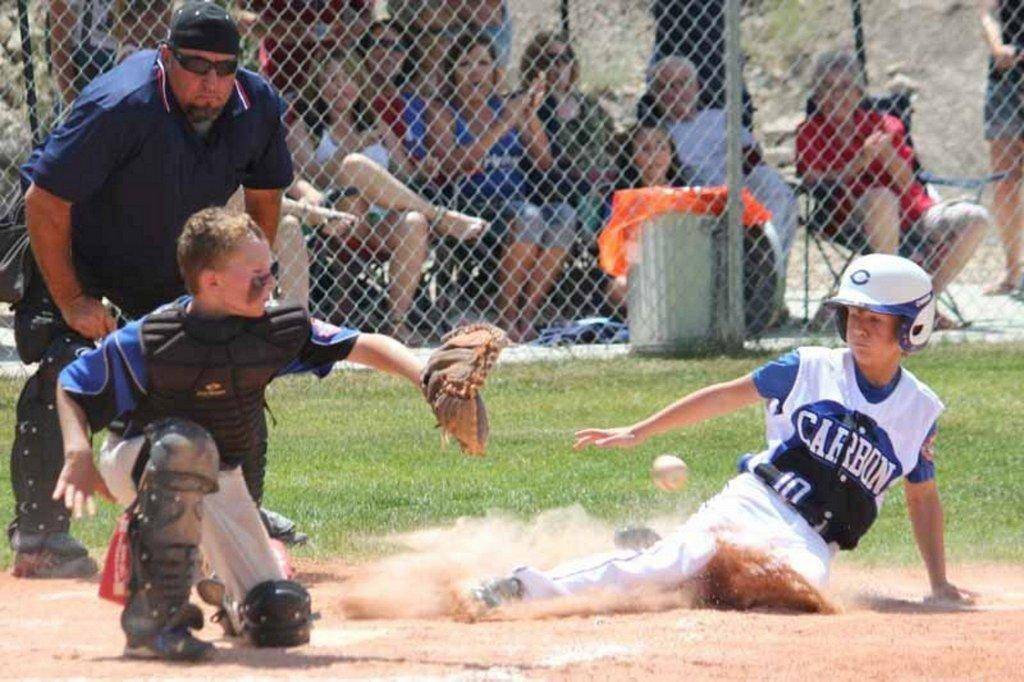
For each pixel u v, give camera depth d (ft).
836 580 56.54
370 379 108.58
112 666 38.45
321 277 109.40
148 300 55.83
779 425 51.37
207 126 53.67
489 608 47.34
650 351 114.93
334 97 110.11
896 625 45.85
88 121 51.85
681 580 49.62
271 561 43.16
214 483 39.24
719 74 121.49
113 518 69.05
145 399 41.22
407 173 113.09
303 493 73.56
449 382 43.14
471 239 111.45
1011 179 135.54
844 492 50.47
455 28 112.78
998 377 107.55
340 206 109.29
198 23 51.37
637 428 51.67
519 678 37.01
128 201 53.52
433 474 78.59
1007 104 133.59
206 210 40.91
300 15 109.40
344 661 39.24
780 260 118.42
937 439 86.58
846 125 121.60
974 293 139.74
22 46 103.96
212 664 38.68
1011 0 132.87
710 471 77.92
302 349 43.78
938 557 52.54
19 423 56.80
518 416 93.66
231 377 41.06
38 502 56.95
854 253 122.72
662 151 118.01
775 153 170.40
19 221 56.03
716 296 116.16
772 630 44.78
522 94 114.93
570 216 114.73
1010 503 70.95
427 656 40.14
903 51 179.32
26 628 46.44
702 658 39.86
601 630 44.78
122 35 96.48
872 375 50.78
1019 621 46.93
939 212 123.03
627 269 115.65
